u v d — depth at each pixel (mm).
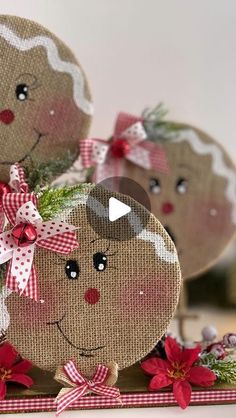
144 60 844
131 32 832
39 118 618
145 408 549
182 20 846
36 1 784
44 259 541
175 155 747
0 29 596
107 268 544
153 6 833
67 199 543
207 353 592
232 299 896
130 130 702
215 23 857
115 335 549
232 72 878
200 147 750
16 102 609
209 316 854
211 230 760
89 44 819
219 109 884
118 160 713
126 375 582
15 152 616
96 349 549
